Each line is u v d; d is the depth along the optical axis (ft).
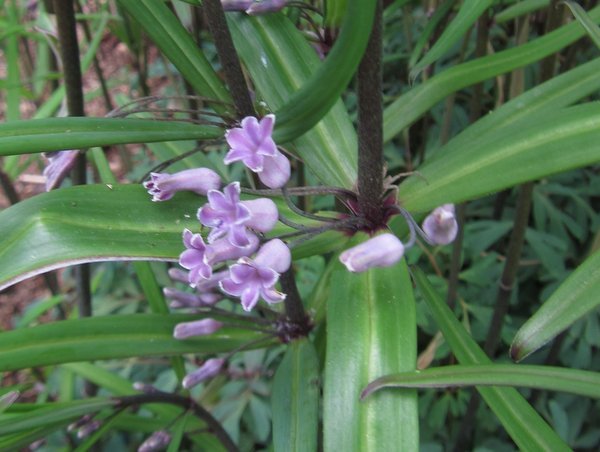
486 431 1.24
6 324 1.67
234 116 0.64
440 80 0.73
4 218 0.51
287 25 0.70
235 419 1.18
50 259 0.50
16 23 1.11
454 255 1.15
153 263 1.38
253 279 0.50
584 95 0.65
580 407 1.22
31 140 0.45
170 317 0.76
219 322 0.75
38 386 1.29
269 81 0.68
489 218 1.46
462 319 1.25
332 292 0.57
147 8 0.65
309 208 1.28
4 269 0.49
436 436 1.28
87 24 1.48
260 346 0.79
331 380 0.52
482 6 0.65
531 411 0.53
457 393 1.20
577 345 1.22
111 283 1.40
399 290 0.56
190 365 1.28
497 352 1.31
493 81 1.34
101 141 0.48
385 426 0.49
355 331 0.54
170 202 0.56
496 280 1.27
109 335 0.71
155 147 0.90
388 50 1.54
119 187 0.56
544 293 1.26
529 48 0.70
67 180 1.55
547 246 1.25
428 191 0.59
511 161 0.55
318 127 0.69
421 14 1.54
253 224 0.51
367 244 0.50
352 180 0.67
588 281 0.47
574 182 1.37
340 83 0.48
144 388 0.83
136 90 2.12
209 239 0.48
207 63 0.67
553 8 0.80
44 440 1.18
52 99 1.11
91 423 0.82
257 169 0.48
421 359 1.07
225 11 0.67
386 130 0.74
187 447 1.25
